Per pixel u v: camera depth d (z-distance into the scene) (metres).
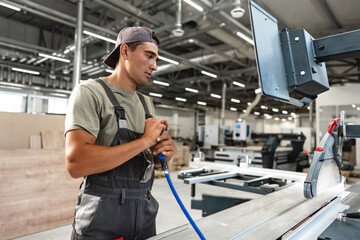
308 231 0.79
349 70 8.17
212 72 8.57
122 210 0.77
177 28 4.57
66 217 2.94
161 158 0.80
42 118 3.12
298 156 6.48
